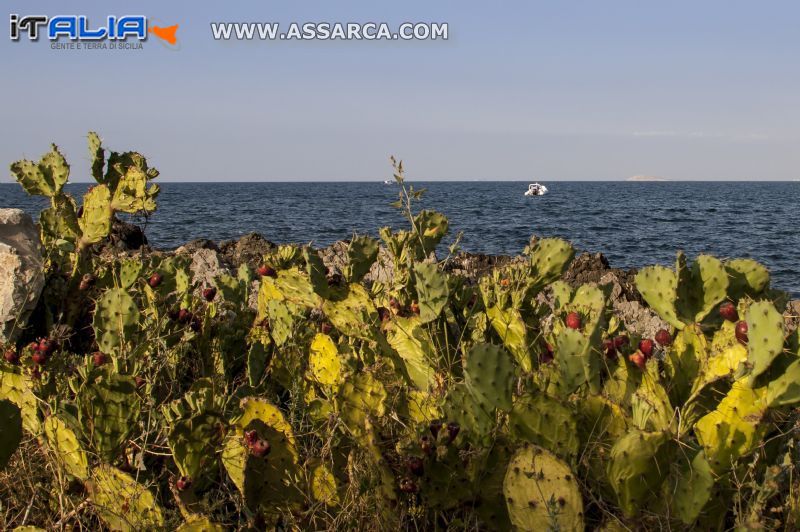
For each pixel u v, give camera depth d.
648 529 2.33
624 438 2.24
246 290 4.51
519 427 2.51
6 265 3.88
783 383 2.35
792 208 66.75
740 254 24.67
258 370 3.54
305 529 2.76
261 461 2.72
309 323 3.85
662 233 34.25
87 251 4.50
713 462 2.43
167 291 4.37
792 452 2.62
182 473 2.69
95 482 2.73
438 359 3.16
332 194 107.12
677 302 2.74
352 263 3.59
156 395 3.41
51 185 4.61
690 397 2.57
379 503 2.56
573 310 3.11
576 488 2.25
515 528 2.46
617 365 2.84
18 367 3.05
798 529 2.40
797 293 15.84
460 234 3.83
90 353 3.89
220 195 100.31
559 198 94.88
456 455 2.52
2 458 2.63
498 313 3.34
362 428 2.77
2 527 2.71
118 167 4.60
